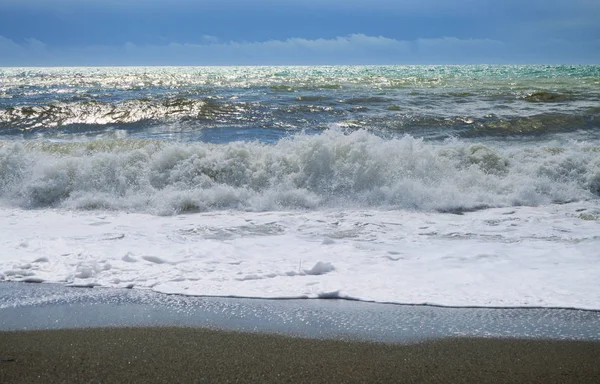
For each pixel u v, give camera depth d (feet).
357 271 16.60
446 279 15.83
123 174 27.71
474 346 11.56
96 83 110.01
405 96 62.39
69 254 17.97
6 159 28.25
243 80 109.29
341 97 61.11
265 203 25.53
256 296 14.60
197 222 22.91
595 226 21.89
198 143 32.09
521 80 95.45
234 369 10.42
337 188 26.81
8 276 15.99
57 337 11.93
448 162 28.76
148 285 15.38
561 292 14.70
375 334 12.19
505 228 21.76
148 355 11.04
